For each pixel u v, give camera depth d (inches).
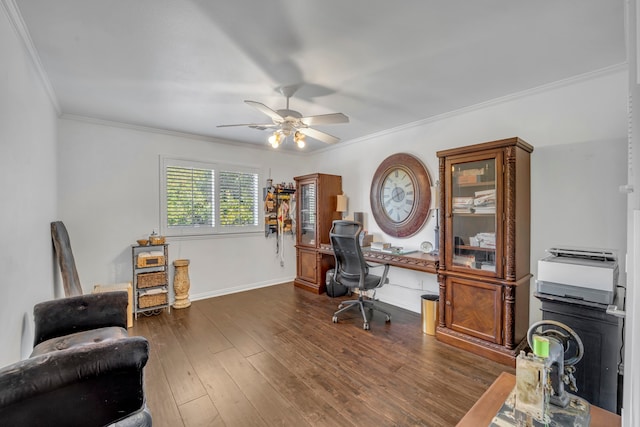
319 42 74.4
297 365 94.4
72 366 44.9
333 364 95.0
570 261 74.0
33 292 79.6
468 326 104.1
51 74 89.7
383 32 70.6
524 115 107.8
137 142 146.0
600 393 68.6
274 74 91.0
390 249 141.0
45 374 42.9
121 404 49.2
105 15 63.3
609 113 90.9
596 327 69.2
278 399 77.9
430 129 137.8
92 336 73.4
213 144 170.7
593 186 93.9
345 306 143.6
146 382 85.3
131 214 144.3
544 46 77.2
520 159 97.7
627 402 24.7
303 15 64.1
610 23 67.4
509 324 94.3
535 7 62.1
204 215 167.6
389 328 123.8
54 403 43.7
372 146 166.9
